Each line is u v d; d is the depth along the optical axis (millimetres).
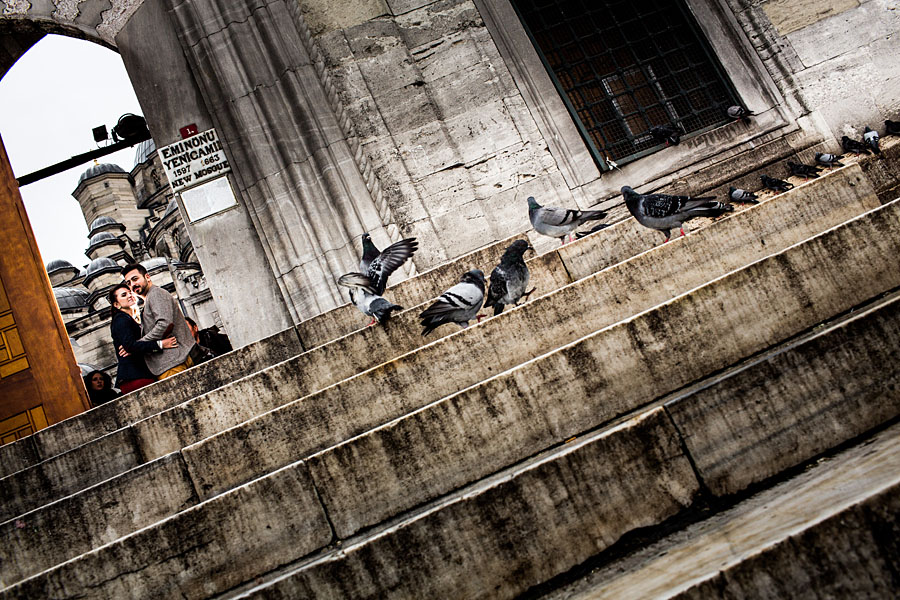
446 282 5828
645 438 2492
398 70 8156
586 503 2410
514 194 7969
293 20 7996
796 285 3252
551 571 2350
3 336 7051
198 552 2705
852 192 4633
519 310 3869
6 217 7383
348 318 5543
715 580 1644
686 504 2449
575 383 3037
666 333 3119
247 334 7590
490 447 2951
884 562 1637
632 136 8445
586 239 5312
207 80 7832
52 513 3244
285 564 2752
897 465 1904
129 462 4047
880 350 2643
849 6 8914
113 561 2646
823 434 2553
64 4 8195
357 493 2861
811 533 1664
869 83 8664
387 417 3658
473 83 8273
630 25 9000
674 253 4184
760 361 2598
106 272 35188
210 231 7742
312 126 7672
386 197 7676
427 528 2350
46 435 4609
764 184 7711
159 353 5602
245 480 3469
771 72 8680
